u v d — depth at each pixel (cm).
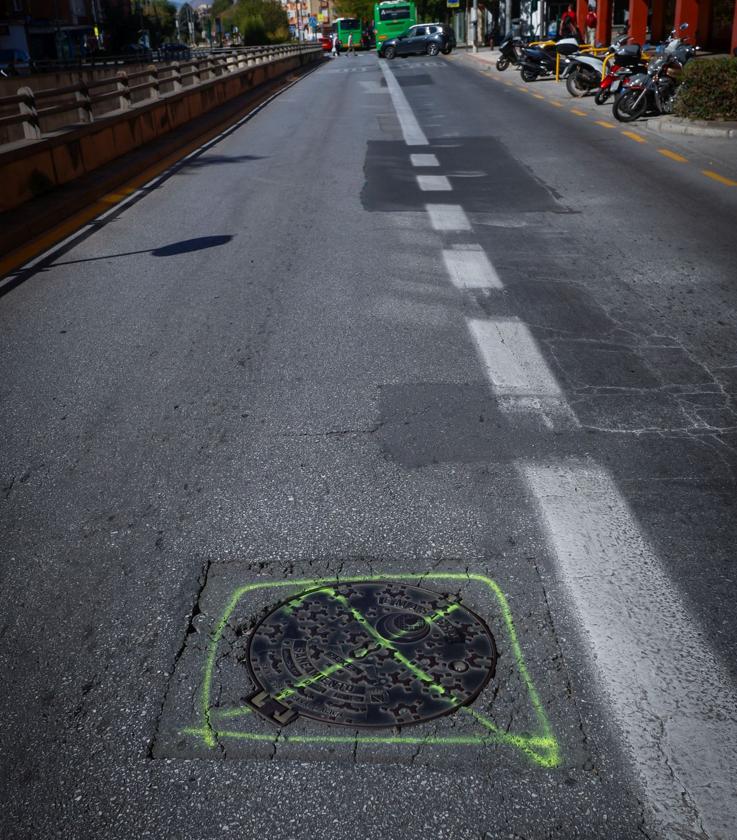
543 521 372
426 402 494
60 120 1555
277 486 410
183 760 255
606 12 3347
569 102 2109
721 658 289
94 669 295
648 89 1650
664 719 264
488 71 3334
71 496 410
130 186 1264
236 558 354
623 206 992
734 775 245
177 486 414
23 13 6109
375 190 1126
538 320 623
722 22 2755
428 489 401
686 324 608
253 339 607
